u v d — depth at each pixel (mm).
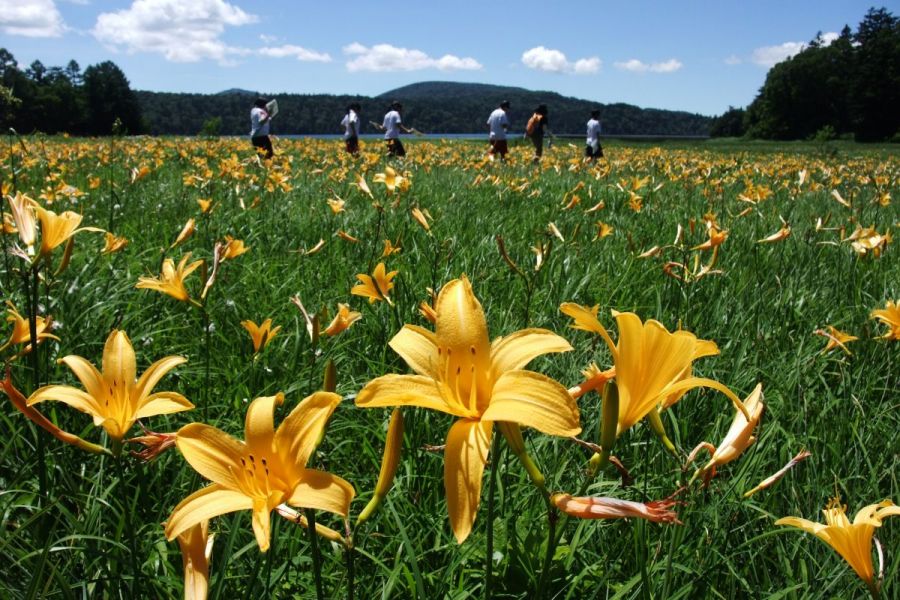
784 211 8320
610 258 4988
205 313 2496
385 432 2482
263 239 5609
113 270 3971
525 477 2262
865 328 3465
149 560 1864
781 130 95125
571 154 21906
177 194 7809
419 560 2000
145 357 3090
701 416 2826
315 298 3889
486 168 12672
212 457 1203
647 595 1588
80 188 8273
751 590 1899
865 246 4543
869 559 1389
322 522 2072
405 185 4781
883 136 87062
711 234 3561
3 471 2258
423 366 1271
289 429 1200
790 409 2854
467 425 1200
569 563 1885
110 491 2068
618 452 2498
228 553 1636
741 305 3957
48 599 1800
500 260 4879
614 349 1229
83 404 1429
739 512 2225
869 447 2609
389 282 2947
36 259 1972
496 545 2037
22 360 2732
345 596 1840
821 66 92125
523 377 1160
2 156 10609
